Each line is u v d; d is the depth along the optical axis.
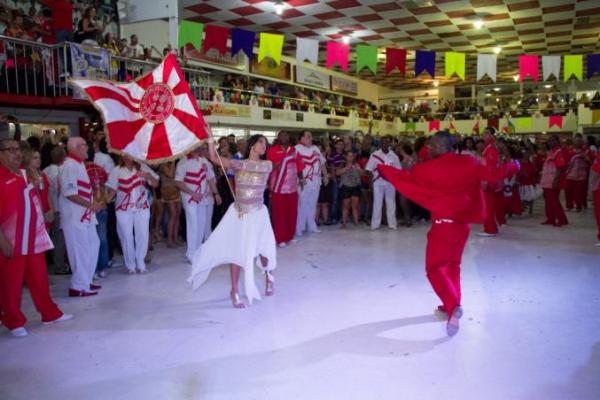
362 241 7.46
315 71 20.28
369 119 23.08
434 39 15.84
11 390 2.95
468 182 3.69
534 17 13.37
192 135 4.19
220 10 12.52
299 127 18.48
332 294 4.77
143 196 5.69
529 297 4.56
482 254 6.41
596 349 3.37
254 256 4.39
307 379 3.01
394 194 8.45
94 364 3.29
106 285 5.23
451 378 2.99
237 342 3.62
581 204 10.84
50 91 8.21
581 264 5.77
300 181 7.80
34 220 3.91
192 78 11.04
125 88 4.30
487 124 22.03
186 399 2.80
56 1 8.22
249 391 2.88
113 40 9.23
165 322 4.07
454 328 3.65
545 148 12.18
